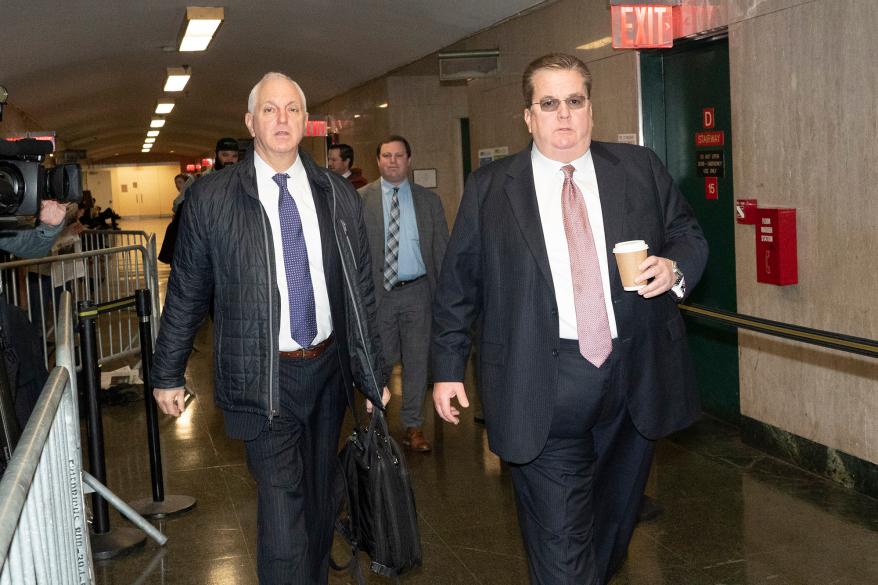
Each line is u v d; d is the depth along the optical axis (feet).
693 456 17.46
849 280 14.80
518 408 8.86
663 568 12.48
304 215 10.21
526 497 9.31
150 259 27.37
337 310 10.31
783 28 15.80
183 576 12.96
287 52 42.45
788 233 15.87
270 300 9.86
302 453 10.42
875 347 11.05
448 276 9.57
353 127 46.91
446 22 29.71
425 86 39.42
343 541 14.12
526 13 25.73
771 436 17.28
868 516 14.06
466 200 9.45
